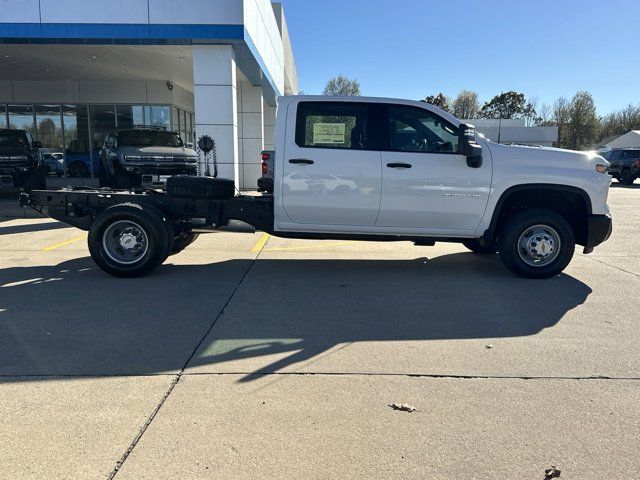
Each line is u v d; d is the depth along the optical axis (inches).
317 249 341.7
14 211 484.7
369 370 152.0
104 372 148.6
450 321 196.7
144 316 198.1
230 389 138.8
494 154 250.2
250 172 802.2
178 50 568.7
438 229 255.8
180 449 111.3
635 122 3543.3
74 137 904.9
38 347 166.4
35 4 472.7
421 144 251.6
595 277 267.7
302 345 170.9
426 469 105.7
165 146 593.3
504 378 147.6
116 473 103.0
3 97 885.2
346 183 248.5
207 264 292.0
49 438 114.7
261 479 102.0
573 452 112.1
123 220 252.5
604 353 166.4
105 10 475.5
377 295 231.1
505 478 103.1
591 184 250.2
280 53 941.2
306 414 126.3
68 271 270.5
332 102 249.8
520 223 253.1
